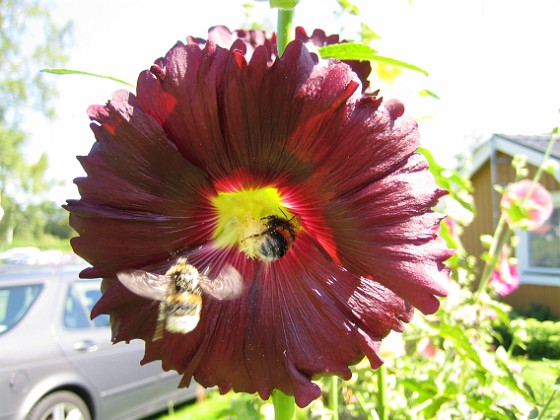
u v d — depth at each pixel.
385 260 0.11
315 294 0.12
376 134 0.10
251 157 0.11
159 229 0.11
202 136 0.10
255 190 0.13
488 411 0.17
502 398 0.18
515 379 0.17
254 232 0.13
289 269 0.13
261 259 0.13
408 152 0.10
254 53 0.10
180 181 0.11
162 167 0.11
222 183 0.12
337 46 0.11
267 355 0.12
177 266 0.12
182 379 0.12
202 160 0.11
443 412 0.18
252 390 0.12
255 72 0.10
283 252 0.13
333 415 0.18
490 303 0.23
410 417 0.18
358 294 0.12
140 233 0.11
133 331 0.11
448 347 0.19
